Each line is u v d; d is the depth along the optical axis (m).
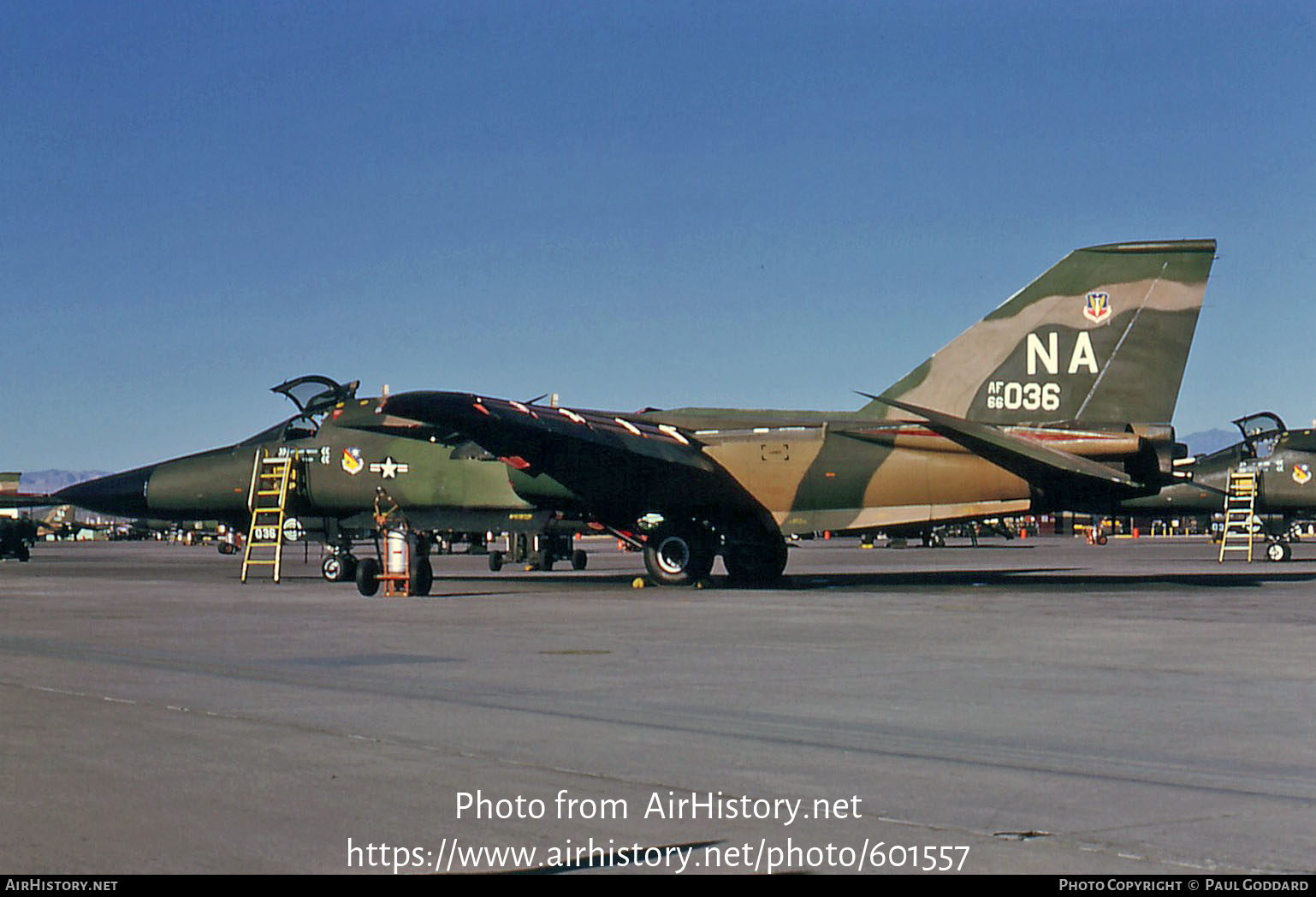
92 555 60.41
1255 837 5.95
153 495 30.30
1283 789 6.91
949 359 24.38
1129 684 10.94
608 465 25.09
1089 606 19.91
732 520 25.75
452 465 27.80
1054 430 23.34
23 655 13.23
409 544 23.36
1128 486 23.48
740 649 13.79
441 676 11.52
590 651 13.56
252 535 29.59
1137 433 23.12
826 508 25.02
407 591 23.34
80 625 16.91
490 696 10.28
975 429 23.25
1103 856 5.65
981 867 5.51
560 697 10.23
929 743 8.23
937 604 20.45
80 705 9.73
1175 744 8.20
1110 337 23.59
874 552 55.28
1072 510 24.56
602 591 24.44
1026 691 10.55
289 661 12.70
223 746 8.05
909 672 11.77
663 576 25.81
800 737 8.43
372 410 28.84
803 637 15.09
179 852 5.69
